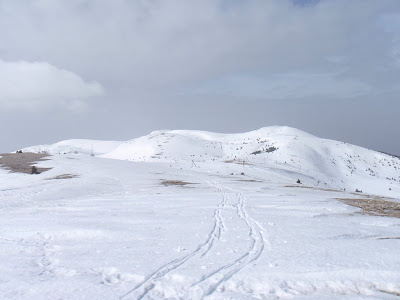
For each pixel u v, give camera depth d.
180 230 16.59
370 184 166.62
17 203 32.25
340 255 11.91
